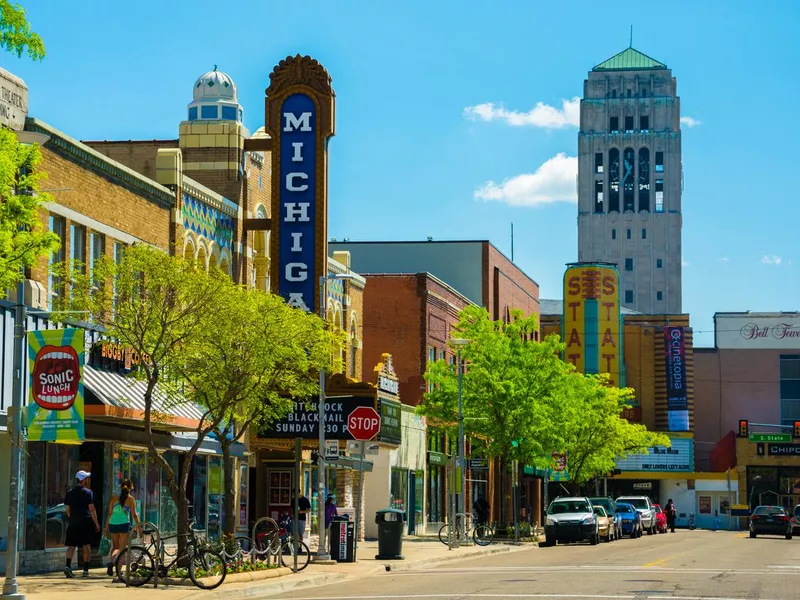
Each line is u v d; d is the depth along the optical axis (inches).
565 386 2637.8
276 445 1856.5
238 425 1737.2
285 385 1413.6
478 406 2534.5
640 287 7819.9
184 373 1280.8
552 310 5856.3
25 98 1261.1
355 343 2492.6
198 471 1678.2
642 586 1152.2
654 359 5251.0
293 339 1316.4
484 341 2564.0
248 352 1284.4
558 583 1197.1
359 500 1649.9
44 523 1283.2
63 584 1101.7
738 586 1161.4
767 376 5447.8
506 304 3841.0
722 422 5467.5
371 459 2581.2
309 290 1815.9
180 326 1246.9
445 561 1756.9
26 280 1234.6
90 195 1390.3
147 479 1507.1
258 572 1230.3
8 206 895.1
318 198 1830.7
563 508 2452.0
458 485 2129.7
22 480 1230.9
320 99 1847.9
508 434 2512.3
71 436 979.3
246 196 1899.6
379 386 2369.6
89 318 1262.3
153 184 1551.4
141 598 979.3
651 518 3442.4
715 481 5064.0
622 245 7854.3
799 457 4992.6
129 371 1419.8
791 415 5423.2
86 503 1198.3
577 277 5073.8
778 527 3132.4
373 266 3715.6
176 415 1437.0
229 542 1277.1
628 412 5206.7
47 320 1256.8
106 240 1429.6
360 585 1229.7
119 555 1121.4
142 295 1235.9
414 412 2736.2
